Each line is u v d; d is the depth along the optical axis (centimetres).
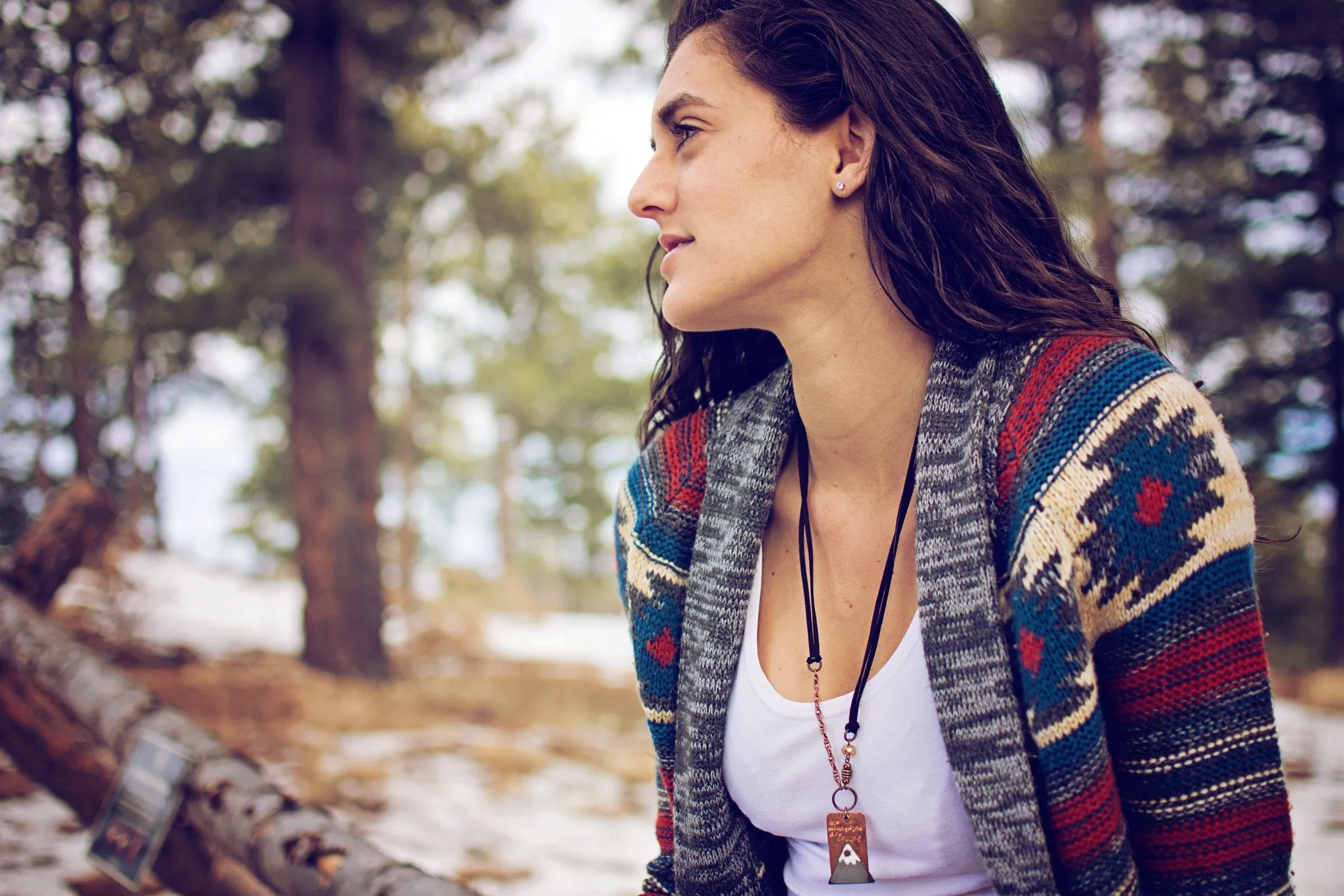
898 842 89
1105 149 1281
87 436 1111
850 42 85
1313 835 413
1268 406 1485
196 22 1009
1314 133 1445
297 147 998
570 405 2845
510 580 2333
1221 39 1360
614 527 110
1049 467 75
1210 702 75
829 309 89
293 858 156
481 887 325
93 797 255
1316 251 1461
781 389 97
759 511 95
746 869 98
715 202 87
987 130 90
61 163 1041
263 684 717
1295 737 706
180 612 1285
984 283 84
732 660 94
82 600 1012
